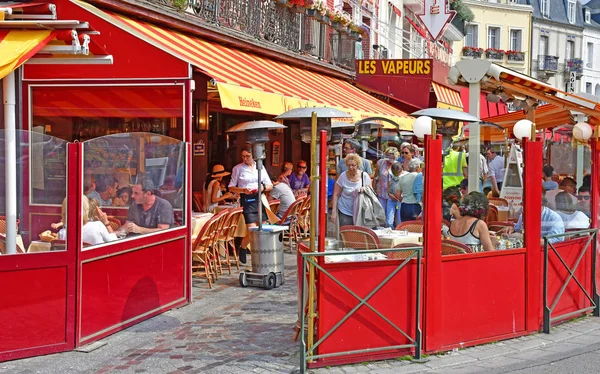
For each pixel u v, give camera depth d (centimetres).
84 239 661
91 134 950
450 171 736
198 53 1061
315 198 615
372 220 678
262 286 932
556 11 5969
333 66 1872
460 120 753
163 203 799
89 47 755
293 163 1967
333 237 662
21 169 638
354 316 613
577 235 810
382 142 749
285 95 1110
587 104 1025
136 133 738
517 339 711
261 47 1438
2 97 967
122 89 926
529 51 5322
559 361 639
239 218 1088
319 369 604
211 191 1163
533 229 722
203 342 684
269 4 1484
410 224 713
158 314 789
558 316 771
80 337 659
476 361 634
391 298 624
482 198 708
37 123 966
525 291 720
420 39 3225
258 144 930
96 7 960
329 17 1780
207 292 909
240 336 704
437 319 648
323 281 603
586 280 821
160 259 792
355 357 616
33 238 641
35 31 720
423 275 640
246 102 972
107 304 700
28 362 621
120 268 719
